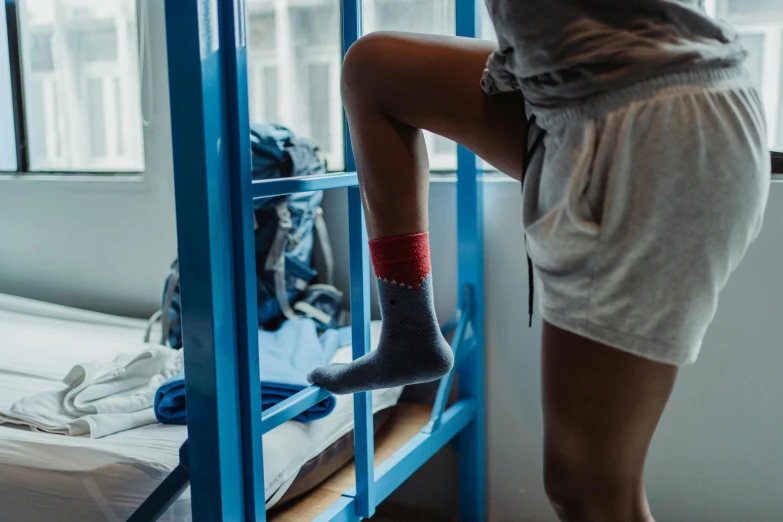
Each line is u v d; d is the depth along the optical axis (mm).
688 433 1803
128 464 1196
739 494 1779
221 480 1012
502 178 1915
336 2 2135
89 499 1201
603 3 774
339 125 2178
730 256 810
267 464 1276
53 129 2498
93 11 2352
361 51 965
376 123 963
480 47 970
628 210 775
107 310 2354
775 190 1673
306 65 2197
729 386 1758
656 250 776
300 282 1961
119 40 2320
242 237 1018
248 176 1024
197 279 987
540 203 849
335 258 2119
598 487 888
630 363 827
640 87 767
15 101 2463
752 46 1772
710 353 1762
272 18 2211
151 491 1188
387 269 979
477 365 1907
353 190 1281
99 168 2385
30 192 2400
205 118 950
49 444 1246
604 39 771
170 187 2203
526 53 813
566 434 873
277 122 2246
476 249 1857
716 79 790
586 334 820
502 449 1978
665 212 766
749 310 1723
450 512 2037
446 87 955
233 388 1029
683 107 762
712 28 810
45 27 2445
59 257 2395
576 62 779
